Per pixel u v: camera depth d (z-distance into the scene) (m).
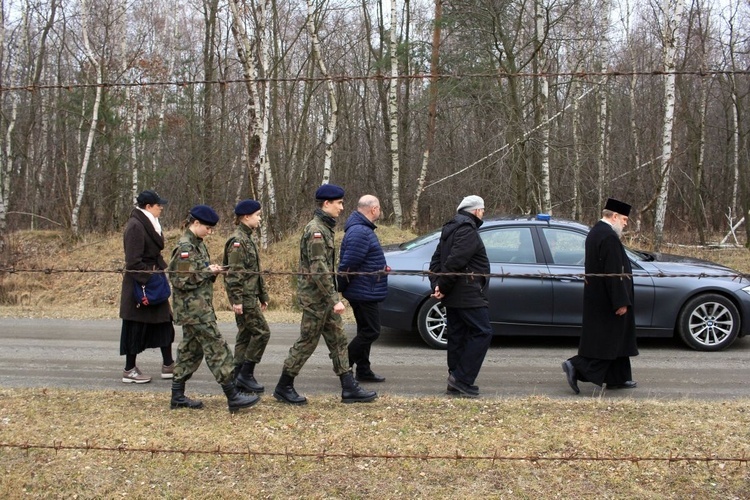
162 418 4.92
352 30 27.27
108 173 20.73
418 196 18.67
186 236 5.12
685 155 26.81
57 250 16.53
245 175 23.44
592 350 5.68
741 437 4.52
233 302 5.71
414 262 7.87
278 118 21.92
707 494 3.79
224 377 5.00
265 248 15.09
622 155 24.47
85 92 19.34
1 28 19.45
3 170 21.20
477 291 5.68
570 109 20.28
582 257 7.71
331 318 5.31
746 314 7.59
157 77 22.20
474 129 20.08
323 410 5.14
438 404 5.32
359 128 28.27
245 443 4.37
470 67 18.06
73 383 6.30
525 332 7.67
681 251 17.72
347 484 3.88
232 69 25.59
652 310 7.62
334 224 5.45
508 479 3.93
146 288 6.11
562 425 4.74
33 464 4.08
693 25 24.08
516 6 17.94
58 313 10.87
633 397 5.80
